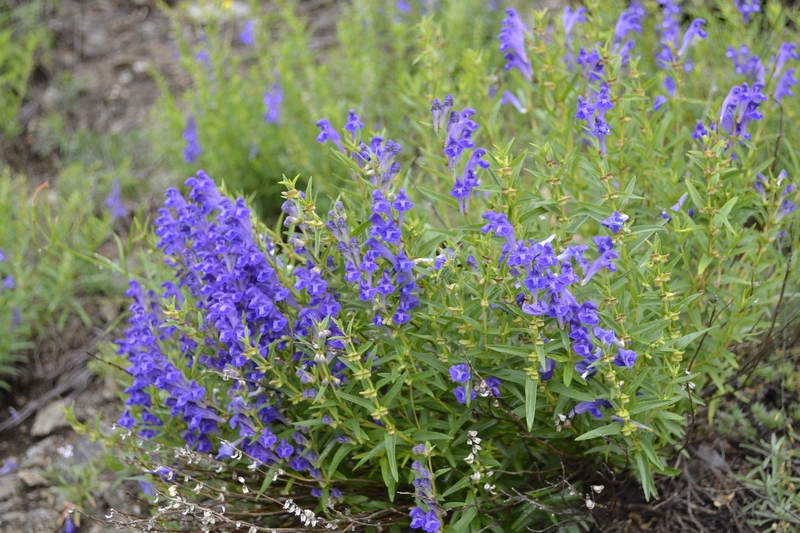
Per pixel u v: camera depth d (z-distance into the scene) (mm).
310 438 1044
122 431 1131
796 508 1073
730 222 1071
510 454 1059
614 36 1178
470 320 989
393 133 1467
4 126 1759
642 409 961
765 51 1252
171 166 1614
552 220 1112
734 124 1082
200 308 1076
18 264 1363
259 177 1472
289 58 1549
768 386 1160
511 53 1164
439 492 1056
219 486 1105
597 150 1062
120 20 2043
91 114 1814
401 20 1703
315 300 999
